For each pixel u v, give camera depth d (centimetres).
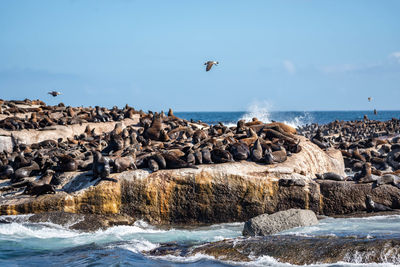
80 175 3303
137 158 3388
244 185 3142
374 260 1947
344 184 3194
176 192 3145
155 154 3306
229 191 3138
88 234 2827
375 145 6341
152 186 3134
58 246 2562
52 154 4119
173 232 2898
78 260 2278
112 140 3875
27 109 6412
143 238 2752
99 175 3175
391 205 3155
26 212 3058
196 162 3316
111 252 2411
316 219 2823
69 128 5575
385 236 2170
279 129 4506
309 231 2569
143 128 4962
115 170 3206
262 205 3142
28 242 2622
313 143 4481
